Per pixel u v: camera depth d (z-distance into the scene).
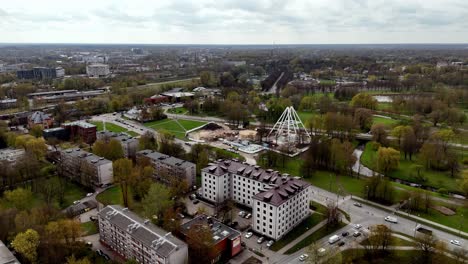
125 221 166.25
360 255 168.00
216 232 171.12
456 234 185.50
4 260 141.75
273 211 177.75
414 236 183.75
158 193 193.75
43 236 160.12
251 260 165.25
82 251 164.88
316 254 147.62
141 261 156.88
